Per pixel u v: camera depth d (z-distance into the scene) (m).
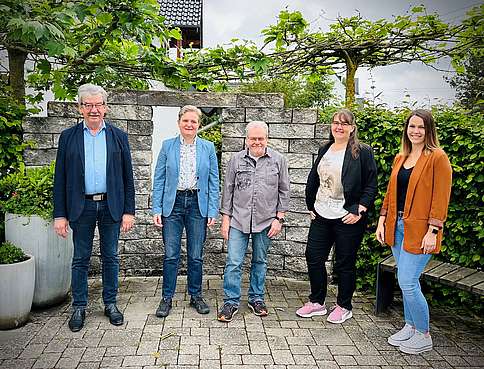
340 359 3.52
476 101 4.86
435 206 3.49
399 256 3.80
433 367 3.45
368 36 6.11
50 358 3.41
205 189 4.27
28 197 4.17
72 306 4.13
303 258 5.40
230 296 4.24
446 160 3.51
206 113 9.35
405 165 3.77
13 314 3.86
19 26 3.95
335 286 5.27
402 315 4.42
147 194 5.34
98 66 5.63
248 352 3.58
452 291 4.57
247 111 5.36
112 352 3.52
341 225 4.14
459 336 4.01
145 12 4.72
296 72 6.75
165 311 4.21
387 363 3.49
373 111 4.99
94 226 3.96
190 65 5.74
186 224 4.30
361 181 4.09
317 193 4.30
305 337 3.88
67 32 4.89
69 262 4.42
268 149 4.30
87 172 3.85
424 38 5.93
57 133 5.16
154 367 3.32
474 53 5.83
